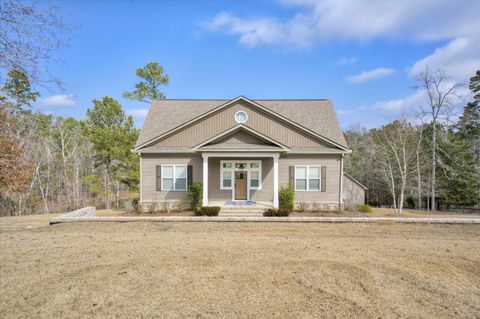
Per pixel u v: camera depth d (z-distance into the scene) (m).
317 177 18.91
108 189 35.94
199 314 4.71
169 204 18.78
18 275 6.34
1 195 27.84
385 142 31.52
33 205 31.94
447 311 4.91
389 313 4.80
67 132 37.22
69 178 35.16
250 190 19.02
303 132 19.61
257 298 5.28
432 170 28.17
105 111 34.06
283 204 17.80
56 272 6.51
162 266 6.85
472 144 28.88
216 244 8.88
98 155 34.97
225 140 18.53
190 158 19.06
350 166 39.91
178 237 9.92
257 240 9.46
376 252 8.15
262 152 17.31
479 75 33.53
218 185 19.06
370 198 35.00
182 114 22.52
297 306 5.00
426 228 11.75
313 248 8.48
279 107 22.94
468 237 10.32
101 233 10.68
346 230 11.30
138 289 5.62
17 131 18.38
